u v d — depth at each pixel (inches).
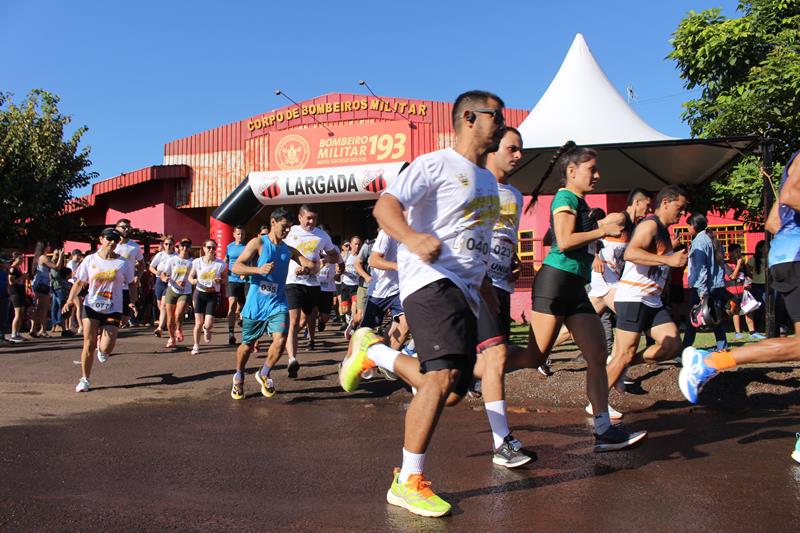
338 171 653.9
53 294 586.9
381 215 126.6
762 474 154.1
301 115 812.0
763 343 170.7
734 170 490.0
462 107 139.2
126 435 206.8
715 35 494.3
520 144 192.2
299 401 266.8
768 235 346.3
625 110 483.2
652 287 213.2
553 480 151.1
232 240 786.2
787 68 436.5
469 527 121.8
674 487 144.7
